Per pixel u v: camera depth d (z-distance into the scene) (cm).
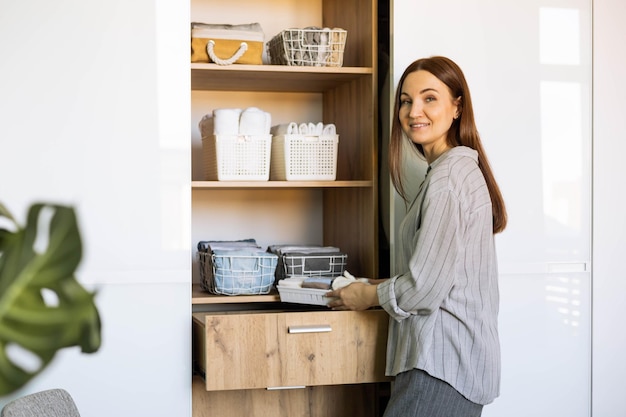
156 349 229
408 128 216
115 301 226
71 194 223
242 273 246
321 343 228
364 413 278
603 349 268
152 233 229
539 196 260
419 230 200
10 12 220
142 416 228
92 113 225
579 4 264
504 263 257
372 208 260
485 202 202
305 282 236
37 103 221
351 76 267
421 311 202
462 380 198
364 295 219
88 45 224
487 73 255
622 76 268
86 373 224
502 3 257
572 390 265
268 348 224
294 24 312
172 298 230
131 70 227
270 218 309
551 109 261
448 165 200
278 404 268
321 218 314
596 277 266
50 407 120
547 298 261
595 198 266
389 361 218
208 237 303
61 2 222
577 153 264
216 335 220
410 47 250
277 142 262
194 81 277
